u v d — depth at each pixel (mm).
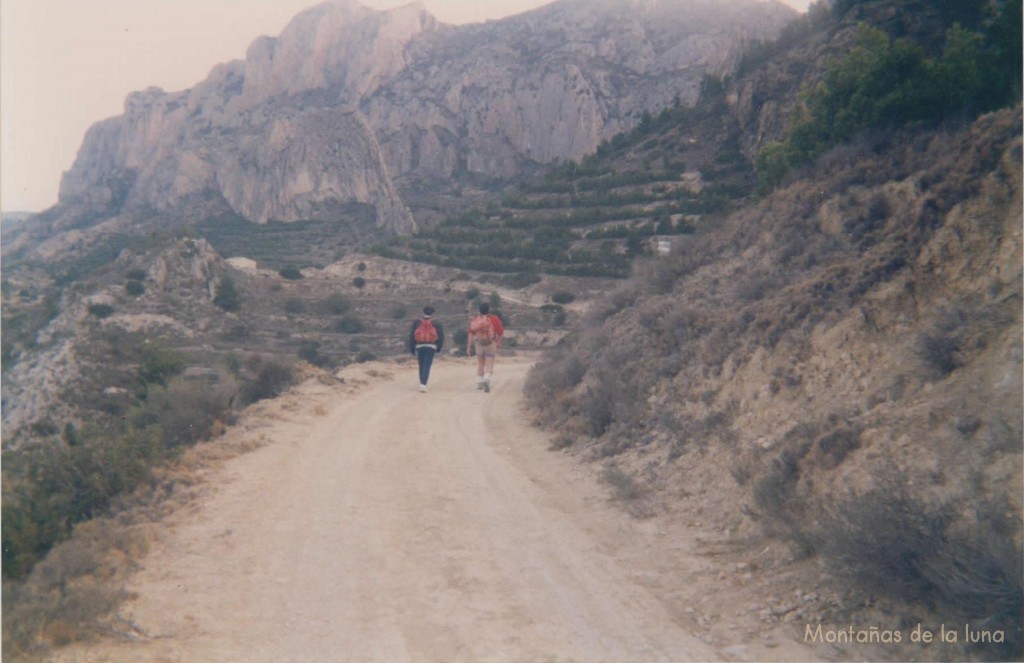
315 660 5566
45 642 5613
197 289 60219
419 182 181750
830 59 23188
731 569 7086
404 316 64938
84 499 9320
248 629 6082
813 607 6129
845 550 6000
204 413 13836
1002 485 5719
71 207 186875
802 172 17266
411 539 8211
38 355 40500
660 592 6832
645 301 17250
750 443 9031
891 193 12328
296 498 9633
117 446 10258
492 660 5590
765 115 65000
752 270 14062
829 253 12328
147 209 171000
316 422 14570
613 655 5664
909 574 5734
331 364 51562
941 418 6891
